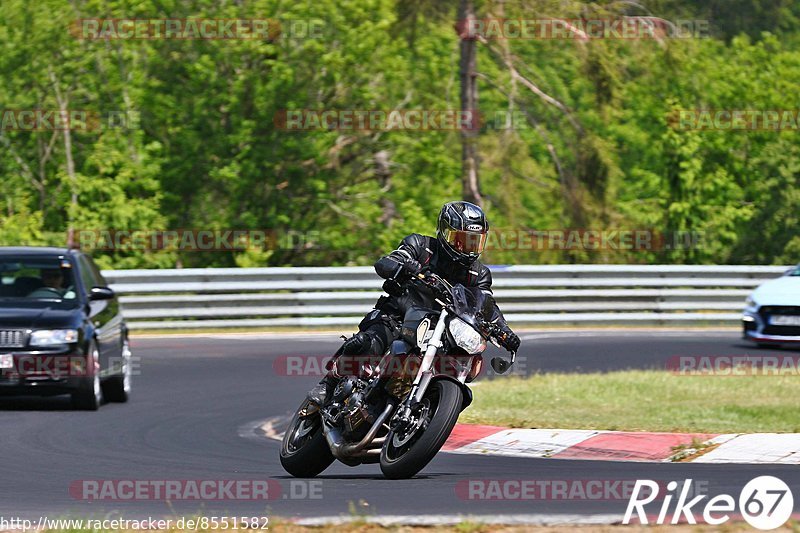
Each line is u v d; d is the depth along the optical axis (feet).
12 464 112.68
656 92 440.04
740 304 282.15
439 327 94.94
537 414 142.72
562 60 362.94
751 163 453.99
